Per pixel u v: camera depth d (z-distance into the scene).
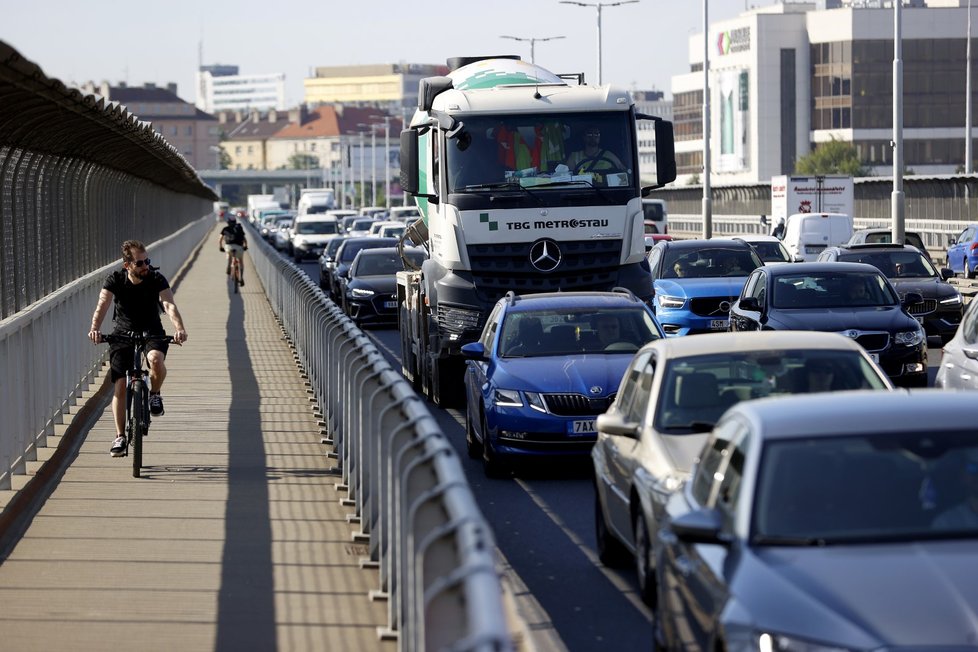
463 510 14.85
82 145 51.03
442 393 53.44
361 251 98.31
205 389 57.31
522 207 53.53
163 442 43.06
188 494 34.41
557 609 24.17
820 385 26.47
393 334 87.69
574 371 38.44
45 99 31.81
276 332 86.19
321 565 26.83
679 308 69.81
